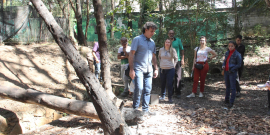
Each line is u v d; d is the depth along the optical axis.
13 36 10.18
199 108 5.64
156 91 7.78
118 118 3.01
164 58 6.27
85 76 2.95
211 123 4.60
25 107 5.33
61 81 7.55
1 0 9.93
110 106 2.98
